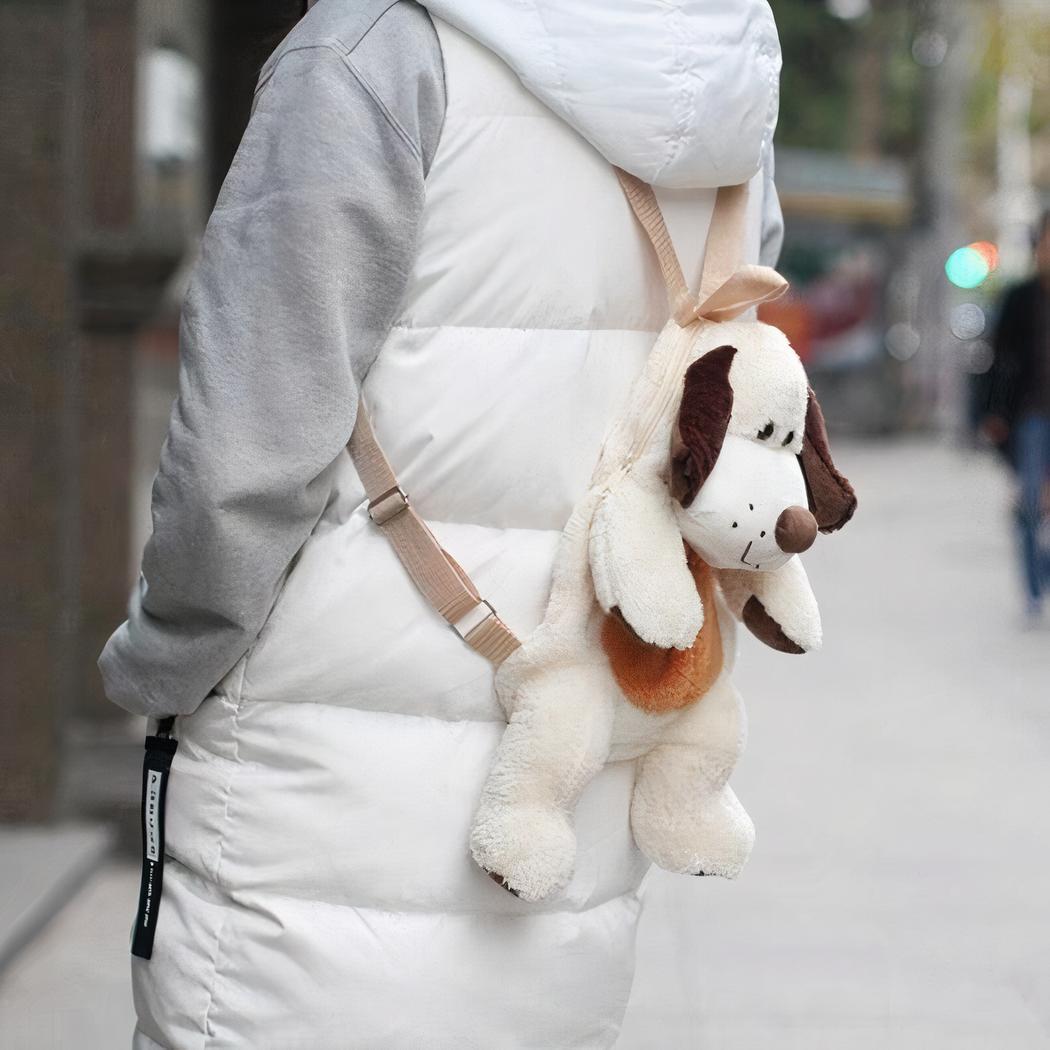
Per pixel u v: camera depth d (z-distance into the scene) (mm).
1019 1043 5355
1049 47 44469
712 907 6582
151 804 2930
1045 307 13117
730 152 2803
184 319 2709
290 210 2639
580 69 2684
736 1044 5250
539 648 2768
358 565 2773
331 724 2801
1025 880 7039
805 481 2867
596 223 2799
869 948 6164
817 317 38500
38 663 7230
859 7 43375
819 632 3021
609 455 2811
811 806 8094
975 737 9734
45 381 7293
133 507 8383
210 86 5438
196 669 2764
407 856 2801
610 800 2941
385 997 2797
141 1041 3014
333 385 2650
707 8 2748
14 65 7113
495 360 2775
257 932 2811
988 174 52969
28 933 6082
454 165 2725
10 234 7180
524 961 2865
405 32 2709
